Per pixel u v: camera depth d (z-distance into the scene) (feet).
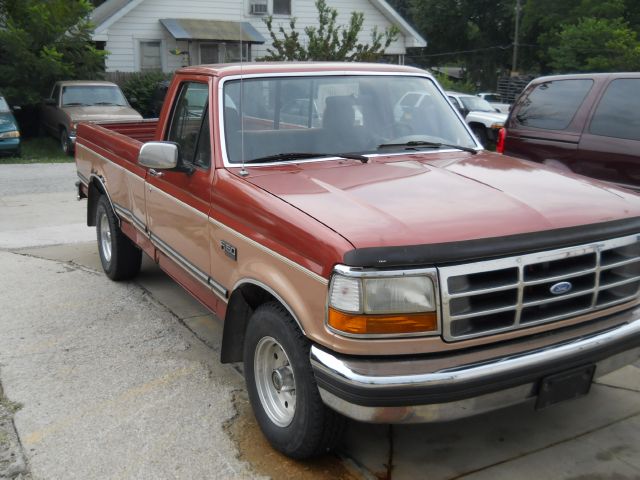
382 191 11.36
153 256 17.42
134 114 56.90
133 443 12.19
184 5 79.25
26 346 16.44
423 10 172.65
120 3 77.71
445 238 9.52
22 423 12.92
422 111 15.55
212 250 13.20
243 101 13.85
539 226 10.11
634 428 12.49
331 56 58.80
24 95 62.23
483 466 11.41
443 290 9.35
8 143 53.57
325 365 9.64
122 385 14.43
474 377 9.37
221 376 14.85
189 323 17.98
